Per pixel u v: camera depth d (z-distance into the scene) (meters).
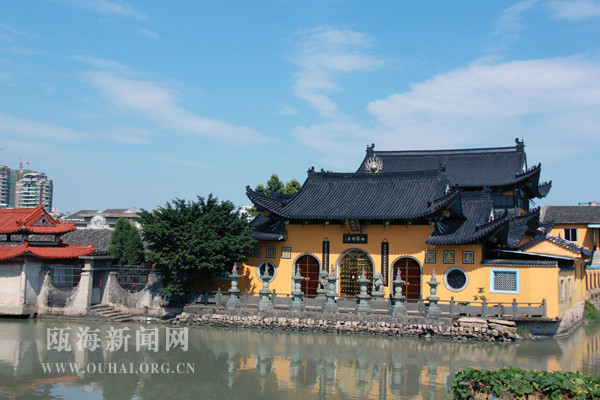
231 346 33.62
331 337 36.47
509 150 58.38
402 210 43.03
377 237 44.00
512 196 54.94
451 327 35.69
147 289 43.81
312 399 23.55
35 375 26.69
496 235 40.25
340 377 26.83
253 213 67.81
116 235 49.16
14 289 41.59
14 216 44.28
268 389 24.92
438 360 30.17
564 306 40.03
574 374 19.70
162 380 26.22
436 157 61.25
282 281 46.25
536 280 38.19
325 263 45.31
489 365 29.05
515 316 36.41
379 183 47.31
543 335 37.16
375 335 36.81
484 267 40.06
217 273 43.38
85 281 42.16
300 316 38.72
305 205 46.53
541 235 46.75
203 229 41.50
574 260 43.50
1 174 163.00
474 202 44.16
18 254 40.41
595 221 66.62
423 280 42.06
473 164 58.56
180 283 42.25
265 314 39.59
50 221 44.22
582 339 37.94
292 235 46.50
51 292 42.47
